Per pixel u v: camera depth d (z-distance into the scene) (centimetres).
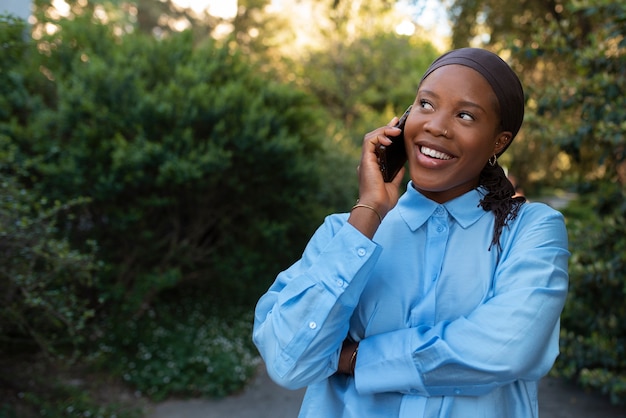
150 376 498
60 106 535
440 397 115
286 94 667
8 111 553
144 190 568
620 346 439
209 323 630
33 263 372
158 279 566
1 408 406
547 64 681
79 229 573
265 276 682
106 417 438
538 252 117
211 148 562
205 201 601
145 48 628
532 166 1088
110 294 554
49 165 518
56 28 694
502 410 117
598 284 418
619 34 383
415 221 125
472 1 788
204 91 580
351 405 120
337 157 902
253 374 555
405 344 115
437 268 122
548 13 753
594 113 402
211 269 657
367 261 115
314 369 116
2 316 391
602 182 450
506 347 110
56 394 443
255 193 636
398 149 129
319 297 114
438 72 118
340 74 1869
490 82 115
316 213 713
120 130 556
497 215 123
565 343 474
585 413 473
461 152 116
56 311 392
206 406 484
